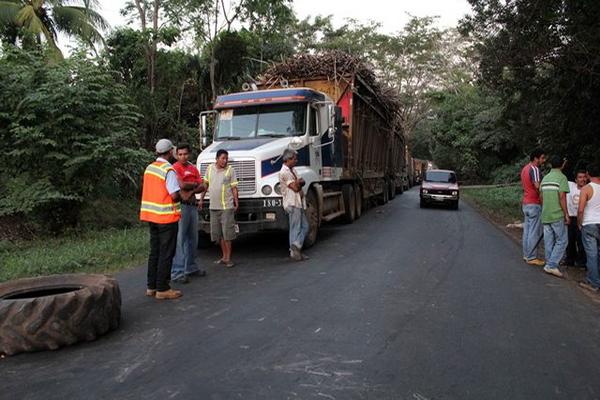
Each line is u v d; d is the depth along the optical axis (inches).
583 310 232.1
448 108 1624.0
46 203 425.4
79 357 173.2
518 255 371.6
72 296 183.6
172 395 143.3
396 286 269.3
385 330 197.9
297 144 380.2
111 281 206.2
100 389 147.9
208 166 354.0
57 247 384.8
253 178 350.6
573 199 326.3
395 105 796.6
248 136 398.0
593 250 271.1
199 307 232.5
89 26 718.5
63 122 424.2
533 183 339.0
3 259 336.8
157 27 737.6
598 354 175.9
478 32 463.8
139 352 177.2
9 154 410.3
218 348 179.5
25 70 428.5
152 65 722.8
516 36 429.1
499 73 471.2
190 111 837.2
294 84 531.2
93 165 436.5
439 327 202.2
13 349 174.6
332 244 410.0
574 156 461.1
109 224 498.0
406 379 153.3
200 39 789.9
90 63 449.1
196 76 826.8
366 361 166.9
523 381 152.9
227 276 297.6
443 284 275.7
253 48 871.1
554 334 196.4
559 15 399.2
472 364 165.2
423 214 681.6
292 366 162.9
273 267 322.0
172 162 334.3
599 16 380.8
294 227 341.4
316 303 236.2
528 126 518.6
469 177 1605.6
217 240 331.9
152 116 681.0
